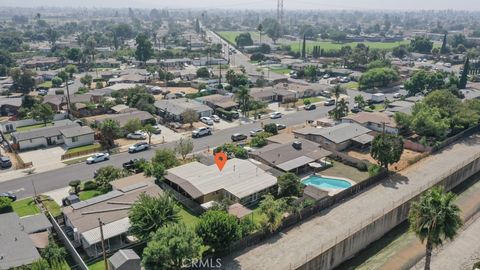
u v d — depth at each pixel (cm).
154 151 9050
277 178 6931
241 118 11844
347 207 6425
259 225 5716
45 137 9394
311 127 10206
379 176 7400
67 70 18812
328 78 18700
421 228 4528
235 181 6788
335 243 5316
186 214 6247
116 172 7331
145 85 15925
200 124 11175
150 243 4509
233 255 5188
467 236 6119
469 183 8219
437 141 9369
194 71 19600
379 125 10162
